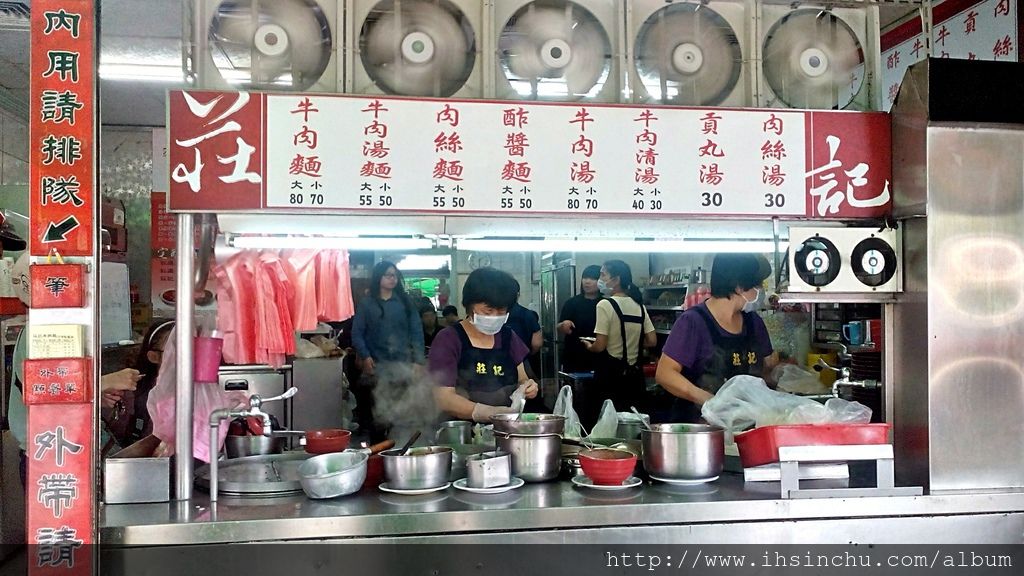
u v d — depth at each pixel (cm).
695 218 219
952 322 213
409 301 380
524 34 223
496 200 210
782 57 235
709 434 209
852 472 228
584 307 403
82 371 175
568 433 254
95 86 180
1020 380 216
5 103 425
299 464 222
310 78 213
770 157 222
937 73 210
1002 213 216
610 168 214
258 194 200
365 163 204
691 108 218
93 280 179
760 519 198
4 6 211
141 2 313
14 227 361
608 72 227
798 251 222
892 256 224
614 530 192
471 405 271
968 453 212
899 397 226
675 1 229
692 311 282
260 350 208
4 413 362
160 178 548
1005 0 279
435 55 216
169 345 204
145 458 198
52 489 175
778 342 385
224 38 209
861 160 226
